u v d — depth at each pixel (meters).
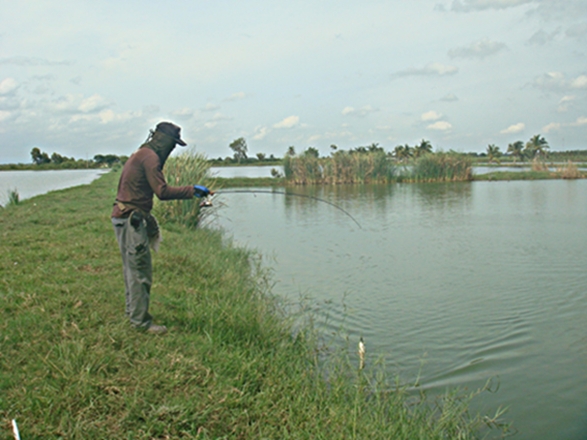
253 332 5.86
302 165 40.03
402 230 15.81
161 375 4.29
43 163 99.31
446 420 4.70
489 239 14.05
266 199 28.16
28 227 11.20
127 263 5.01
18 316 5.23
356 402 4.46
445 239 14.13
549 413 5.07
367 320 7.56
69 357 4.40
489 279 9.82
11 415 3.59
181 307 6.18
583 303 8.31
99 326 5.09
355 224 17.27
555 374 5.91
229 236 14.80
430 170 41.47
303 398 4.53
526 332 7.14
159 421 3.74
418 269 10.65
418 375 5.86
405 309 8.07
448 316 7.77
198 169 14.41
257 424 3.95
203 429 3.73
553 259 11.44
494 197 26.58
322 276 10.07
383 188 34.81
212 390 4.22
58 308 5.52
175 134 5.17
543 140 85.31
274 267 10.82
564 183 37.22
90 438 3.50
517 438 4.65
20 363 4.31
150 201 5.03
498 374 5.94
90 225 11.47
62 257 8.04
